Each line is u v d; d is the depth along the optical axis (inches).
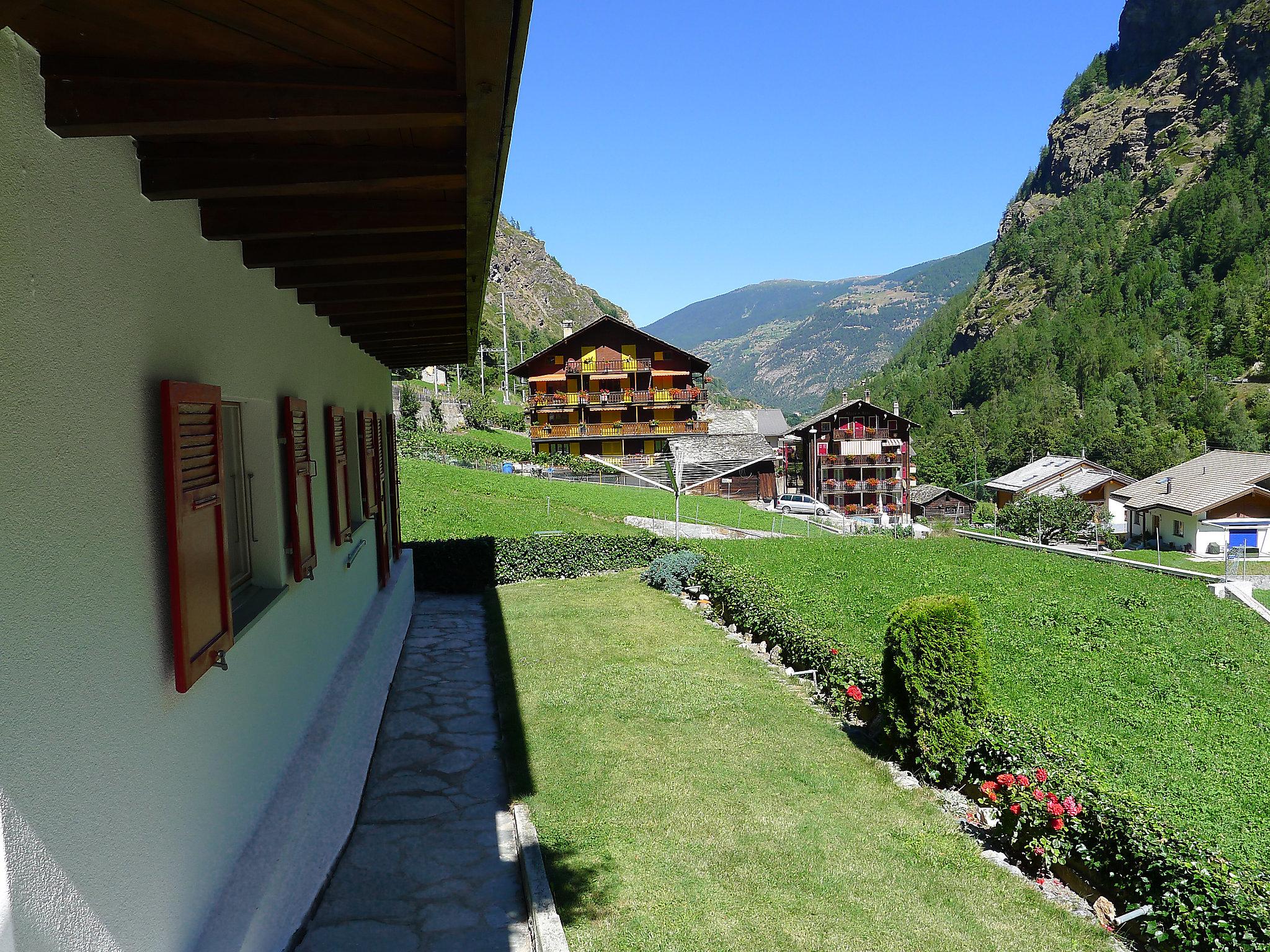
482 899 213.3
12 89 82.6
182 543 125.3
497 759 317.7
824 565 826.8
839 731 360.5
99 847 100.4
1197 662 533.6
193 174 116.0
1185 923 197.3
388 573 476.4
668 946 196.9
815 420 2586.1
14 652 81.8
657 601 647.8
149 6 74.1
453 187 123.0
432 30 78.3
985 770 280.8
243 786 165.9
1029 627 609.0
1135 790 326.6
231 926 141.2
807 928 207.9
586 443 2309.3
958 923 214.4
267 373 191.2
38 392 87.8
